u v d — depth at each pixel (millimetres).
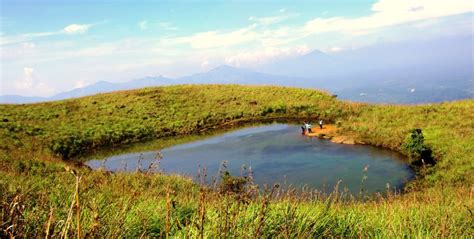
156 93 59812
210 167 27469
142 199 7797
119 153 35375
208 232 4781
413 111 36500
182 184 16188
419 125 30938
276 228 5445
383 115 37219
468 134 25938
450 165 21516
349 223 6387
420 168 22656
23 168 18141
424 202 10180
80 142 38531
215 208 5938
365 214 7387
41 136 39438
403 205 9164
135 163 30484
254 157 29094
